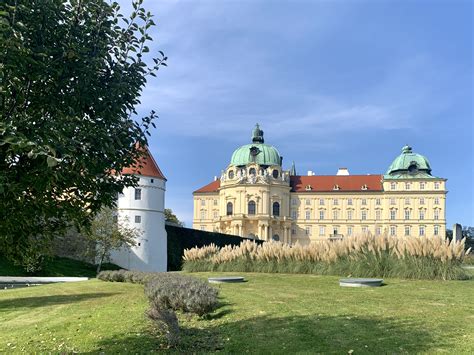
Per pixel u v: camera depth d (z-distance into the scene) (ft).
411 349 21.21
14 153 17.10
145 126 22.22
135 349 26.45
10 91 17.52
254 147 373.20
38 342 30.99
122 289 64.08
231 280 54.19
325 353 21.77
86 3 19.84
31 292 70.03
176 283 39.55
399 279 49.65
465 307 30.83
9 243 20.61
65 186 20.36
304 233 375.04
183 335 27.89
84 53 19.58
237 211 358.84
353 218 371.15
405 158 372.79
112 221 176.35
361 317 28.43
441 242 50.88
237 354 23.32
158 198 197.16
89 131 19.44
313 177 390.83
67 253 174.09
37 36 18.74
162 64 21.99
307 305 33.81
